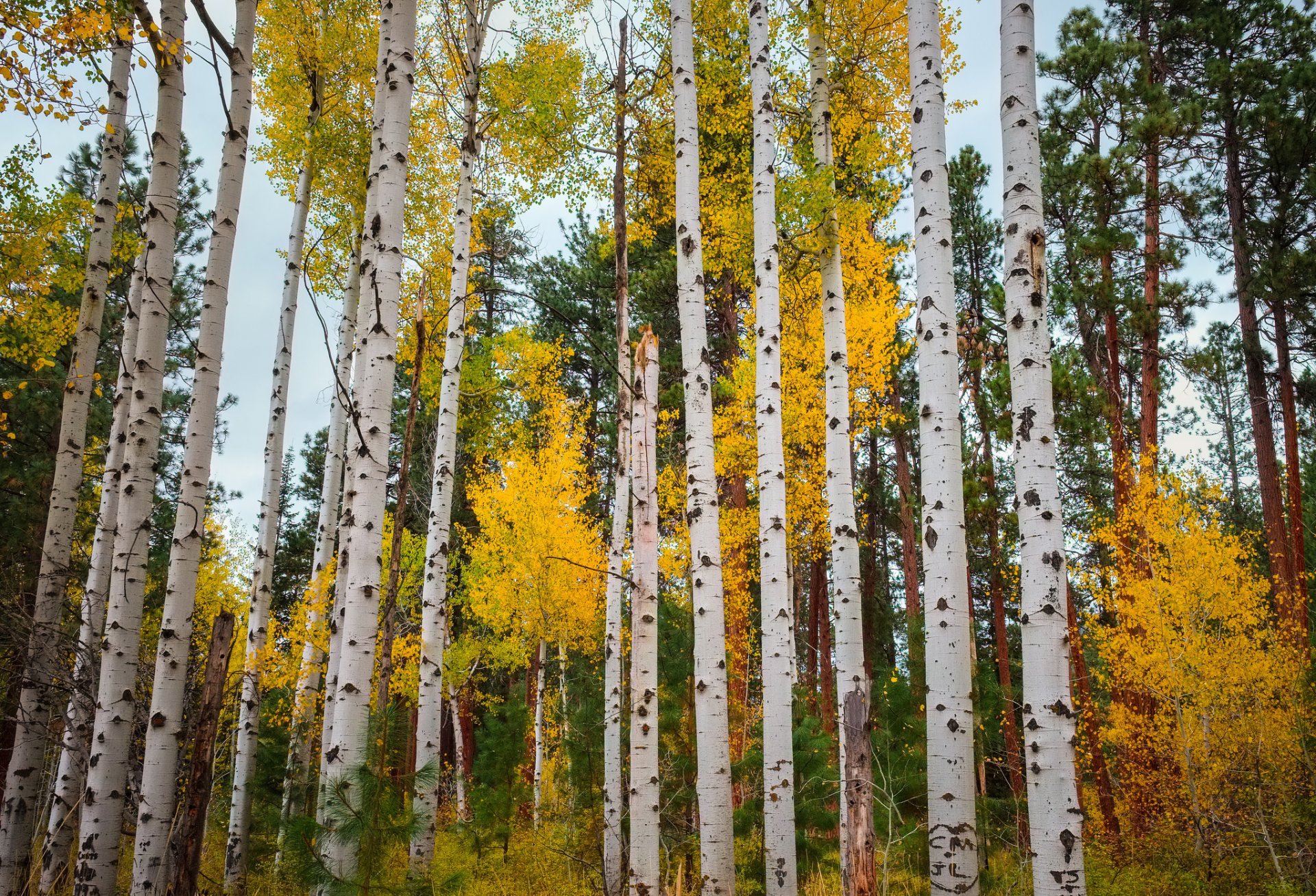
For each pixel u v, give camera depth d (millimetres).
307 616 9773
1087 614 12812
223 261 6043
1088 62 13375
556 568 12906
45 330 7746
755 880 7906
